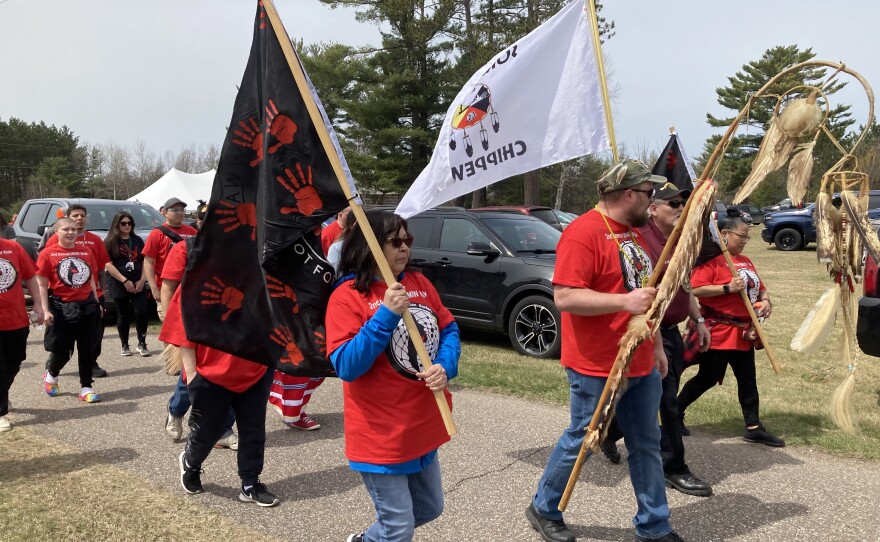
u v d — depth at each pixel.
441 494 2.81
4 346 5.30
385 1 29.22
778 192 31.95
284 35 2.93
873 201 18.70
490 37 28.64
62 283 5.96
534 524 3.52
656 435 3.28
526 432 5.18
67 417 5.61
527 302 7.88
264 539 3.50
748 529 3.60
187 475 4.02
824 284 13.68
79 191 74.75
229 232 3.29
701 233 2.72
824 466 4.48
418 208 4.41
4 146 76.19
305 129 2.96
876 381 6.66
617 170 3.14
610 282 3.14
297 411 5.25
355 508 3.89
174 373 4.26
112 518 3.70
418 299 2.73
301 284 3.13
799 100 2.51
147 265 7.07
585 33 3.96
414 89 31.88
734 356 4.85
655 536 3.27
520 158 4.15
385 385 2.55
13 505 3.84
